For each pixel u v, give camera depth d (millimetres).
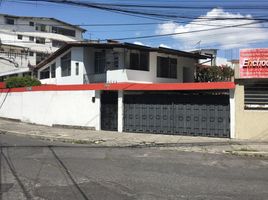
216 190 9164
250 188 9430
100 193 8695
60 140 20000
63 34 72188
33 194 8539
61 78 33906
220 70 38031
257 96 19641
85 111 24984
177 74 33000
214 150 16266
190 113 21281
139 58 30188
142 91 23078
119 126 23219
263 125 19469
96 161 13023
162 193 8789
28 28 69500
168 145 17656
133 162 13008
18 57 59938
